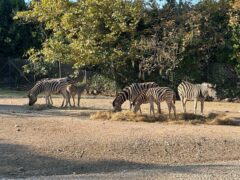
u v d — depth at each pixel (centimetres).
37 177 1216
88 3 3056
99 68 3494
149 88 2105
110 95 3466
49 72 3841
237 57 3133
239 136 1644
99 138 1543
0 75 4075
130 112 2058
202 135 1628
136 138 1548
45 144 1462
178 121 1948
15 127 1733
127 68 3369
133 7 3167
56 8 3095
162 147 1484
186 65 3234
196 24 3184
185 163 1398
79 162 1351
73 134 1609
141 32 3300
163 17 3300
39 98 3014
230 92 3180
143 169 1312
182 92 2280
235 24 3122
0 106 2461
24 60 3950
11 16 4147
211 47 3225
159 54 3164
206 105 2797
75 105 2589
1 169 1278
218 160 1433
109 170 1307
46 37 3944
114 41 3191
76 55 3073
